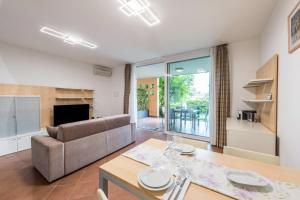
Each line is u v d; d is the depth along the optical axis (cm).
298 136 141
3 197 170
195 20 234
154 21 237
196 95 418
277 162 117
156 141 167
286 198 77
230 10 208
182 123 452
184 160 120
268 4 196
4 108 299
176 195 79
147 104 888
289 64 159
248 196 78
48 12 209
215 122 346
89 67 521
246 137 209
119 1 186
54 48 364
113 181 102
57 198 169
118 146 316
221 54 333
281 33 180
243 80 319
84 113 470
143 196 86
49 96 391
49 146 192
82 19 229
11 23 239
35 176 213
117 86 583
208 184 89
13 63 338
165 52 398
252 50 307
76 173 222
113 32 276
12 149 303
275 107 195
